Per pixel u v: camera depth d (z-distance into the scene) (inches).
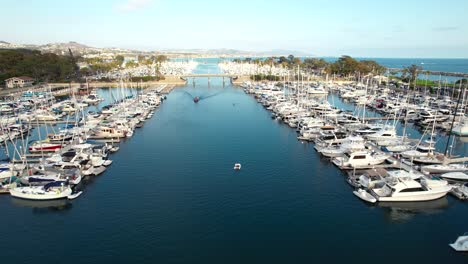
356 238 1467.8
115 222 1592.0
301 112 3937.0
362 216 1649.9
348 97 5502.0
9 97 5039.4
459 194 1824.6
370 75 7268.7
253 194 1878.7
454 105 4133.9
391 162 2325.3
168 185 2000.5
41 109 4067.4
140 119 3782.0
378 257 1341.0
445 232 1520.7
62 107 4387.3
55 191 1818.4
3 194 1893.5
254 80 7854.3
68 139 2970.0
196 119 3961.6
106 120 3641.7
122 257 1332.4
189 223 1574.8
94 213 1680.6
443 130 3405.5
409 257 1341.0
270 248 1390.3
